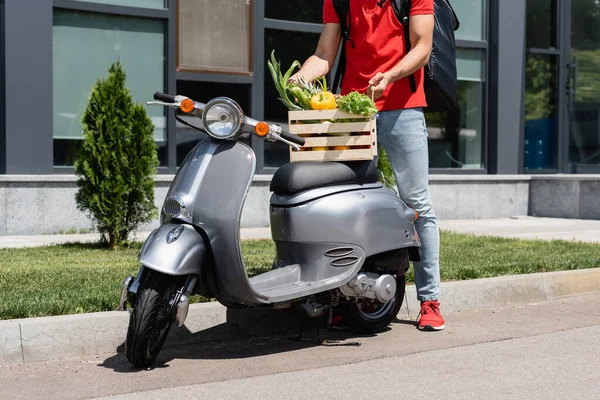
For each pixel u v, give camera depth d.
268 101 11.27
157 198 10.15
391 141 5.09
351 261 4.66
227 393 3.71
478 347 4.66
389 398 3.63
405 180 5.13
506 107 13.12
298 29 11.43
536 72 13.68
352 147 4.79
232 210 4.07
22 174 9.62
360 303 4.94
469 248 8.21
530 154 13.71
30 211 9.48
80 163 8.19
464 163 13.07
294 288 4.44
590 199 12.56
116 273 6.16
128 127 8.20
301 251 4.64
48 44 9.77
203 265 4.12
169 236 4.01
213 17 10.85
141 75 10.53
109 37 10.32
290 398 3.63
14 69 9.59
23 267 6.52
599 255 7.59
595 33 14.12
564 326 5.30
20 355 4.29
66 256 7.35
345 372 4.09
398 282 5.14
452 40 5.28
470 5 13.02
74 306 4.75
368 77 5.07
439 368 4.17
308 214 4.60
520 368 4.16
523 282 6.24
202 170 4.12
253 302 4.21
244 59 11.07
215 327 4.91
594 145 14.15
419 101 5.07
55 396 3.68
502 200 12.92
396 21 5.00
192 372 4.11
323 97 4.79
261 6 11.16
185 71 10.69
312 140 4.79
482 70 13.16
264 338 4.99
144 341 3.99
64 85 10.08
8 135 9.57
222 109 4.09
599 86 14.13
